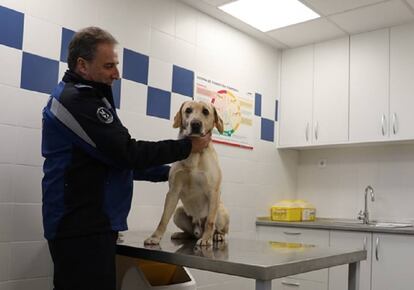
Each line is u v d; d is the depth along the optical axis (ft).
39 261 6.93
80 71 5.30
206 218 6.20
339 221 11.84
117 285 6.64
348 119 11.17
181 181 5.97
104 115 4.93
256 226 11.64
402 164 11.26
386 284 9.53
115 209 5.20
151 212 8.80
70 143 4.99
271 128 12.30
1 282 6.48
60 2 7.45
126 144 4.93
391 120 10.41
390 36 10.64
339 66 11.47
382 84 10.66
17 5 6.87
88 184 4.99
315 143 11.73
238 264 4.49
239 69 11.27
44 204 5.08
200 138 5.77
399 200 11.22
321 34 11.41
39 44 7.13
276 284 11.32
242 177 11.23
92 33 5.26
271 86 12.37
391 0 9.40
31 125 6.95
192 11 10.03
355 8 9.84
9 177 6.66
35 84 7.04
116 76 5.46
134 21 8.70
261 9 10.09
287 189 12.82
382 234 9.68
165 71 9.29
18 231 6.72
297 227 11.00
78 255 4.85
